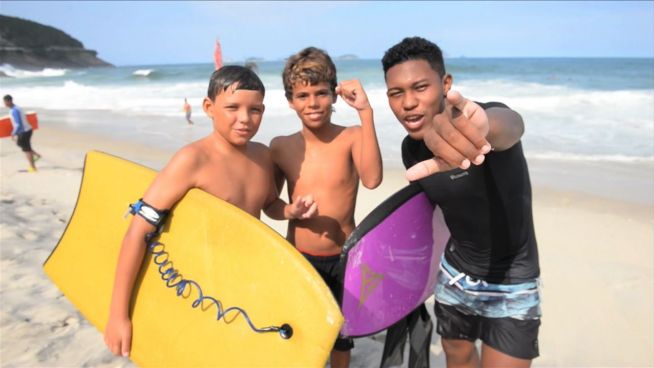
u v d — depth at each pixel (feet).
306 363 5.32
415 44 5.90
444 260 7.45
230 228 6.22
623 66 114.42
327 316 5.29
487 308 6.75
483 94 62.69
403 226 7.77
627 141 31.17
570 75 87.45
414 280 8.14
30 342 10.03
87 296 7.58
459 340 7.43
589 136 33.14
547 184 22.63
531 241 6.62
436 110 5.97
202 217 6.47
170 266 6.61
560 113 43.68
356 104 7.49
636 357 10.07
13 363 9.35
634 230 16.87
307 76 7.69
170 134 39.58
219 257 6.25
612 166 25.46
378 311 7.74
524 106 49.11
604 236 16.46
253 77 6.79
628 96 52.60
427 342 8.39
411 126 6.05
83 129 43.16
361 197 21.20
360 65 139.74
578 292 12.73
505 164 6.00
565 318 11.56
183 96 71.97
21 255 14.20
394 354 8.44
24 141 26.71
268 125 40.91
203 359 6.03
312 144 8.44
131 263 6.62
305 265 5.60
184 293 6.42
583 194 21.01
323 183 8.37
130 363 9.50
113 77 122.62
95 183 8.21
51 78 136.98
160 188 6.53
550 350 10.37
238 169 7.21
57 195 21.75
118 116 52.03
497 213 6.23
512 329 6.54
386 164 26.99
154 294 6.66
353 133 8.41
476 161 3.94
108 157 8.21
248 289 5.94
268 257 5.86
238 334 5.87
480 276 6.77
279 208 8.13
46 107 64.08
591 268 14.08
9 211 18.45
